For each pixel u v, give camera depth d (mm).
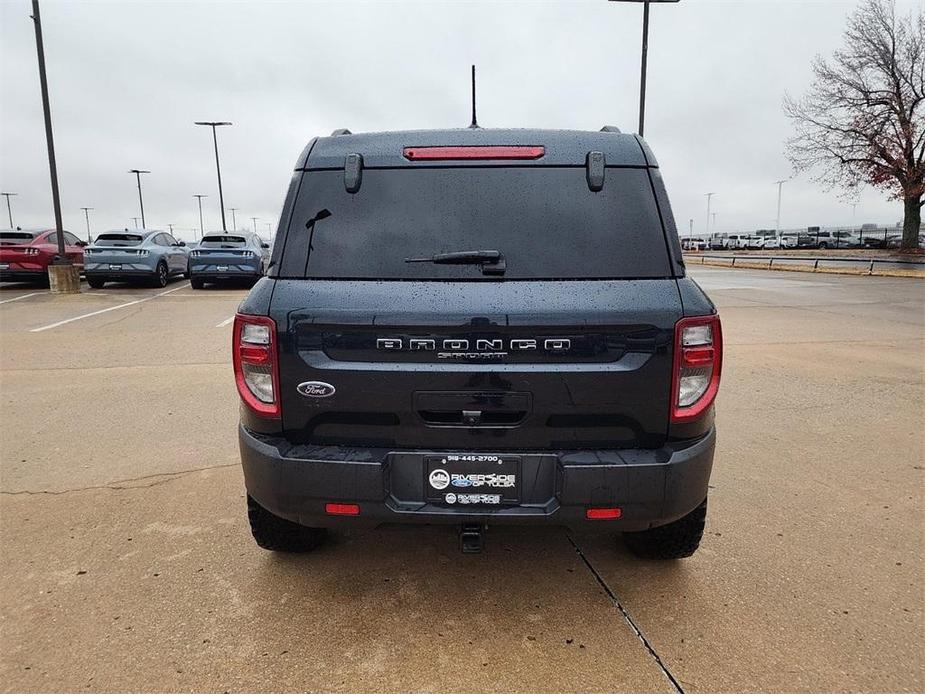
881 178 30578
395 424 2229
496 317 2137
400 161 2338
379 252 2262
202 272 15508
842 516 3373
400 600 2607
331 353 2213
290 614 2504
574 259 2221
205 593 2646
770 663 2213
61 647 2289
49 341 8500
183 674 2152
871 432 4805
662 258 2244
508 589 2695
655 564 2896
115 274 15523
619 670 2176
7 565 2848
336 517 2254
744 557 2951
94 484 3756
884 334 9656
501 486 2209
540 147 2328
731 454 4328
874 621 2453
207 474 3918
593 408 2178
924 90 29641
